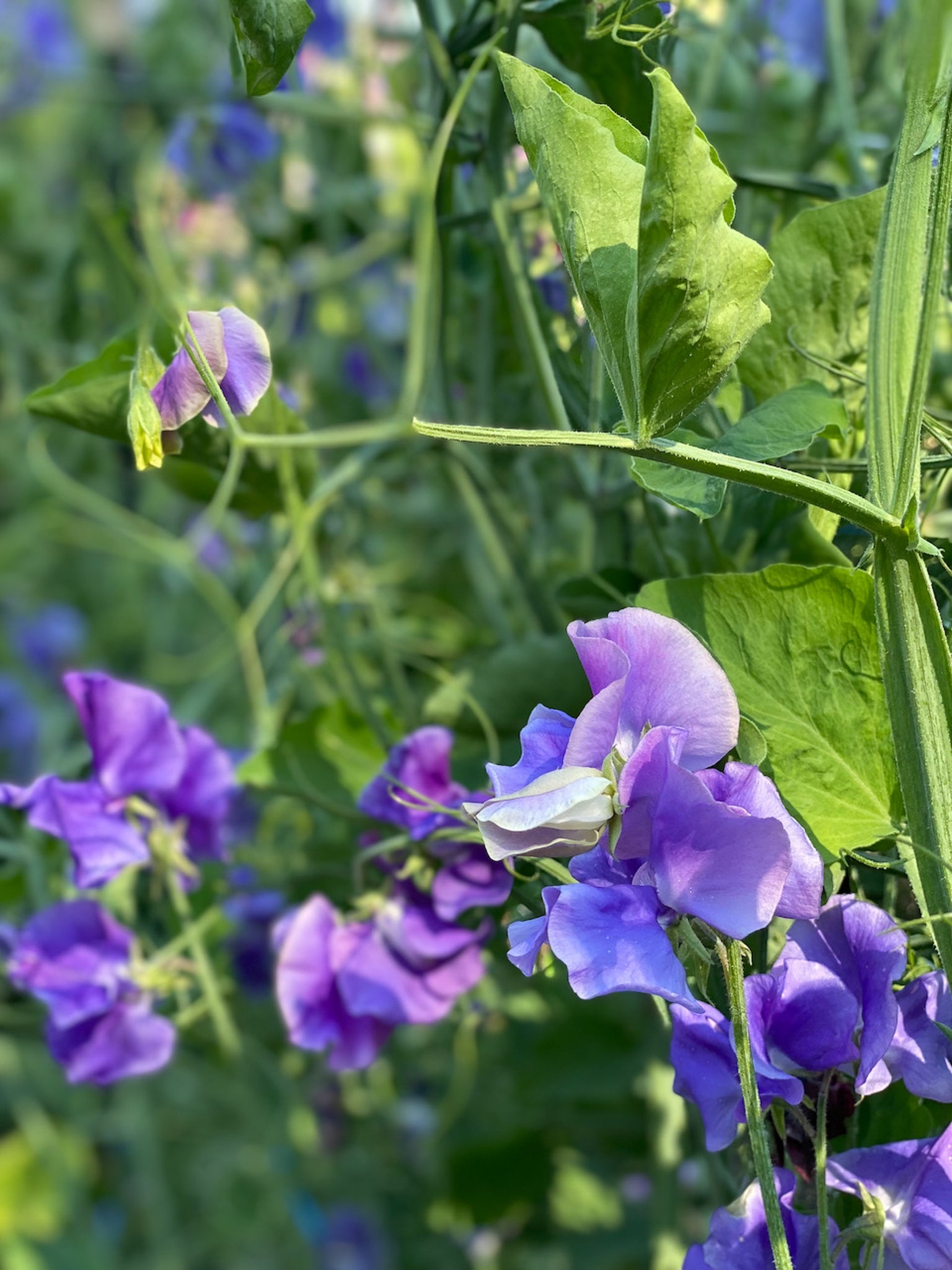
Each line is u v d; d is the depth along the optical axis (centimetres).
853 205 44
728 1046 37
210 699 84
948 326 57
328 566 68
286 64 41
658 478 38
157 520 104
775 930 42
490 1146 81
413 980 48
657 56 46
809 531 45
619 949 35
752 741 38
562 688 50
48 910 53
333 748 54
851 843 40
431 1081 90
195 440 51
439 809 45
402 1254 98
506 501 63
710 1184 50
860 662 40
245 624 63
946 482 50
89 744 51
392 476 78
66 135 135
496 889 47
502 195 49
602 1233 84
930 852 36
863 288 45
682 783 35
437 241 54
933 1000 38
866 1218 37
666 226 34
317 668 69
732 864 35
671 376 35
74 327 81
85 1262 109
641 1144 78
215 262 79
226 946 60
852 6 64
